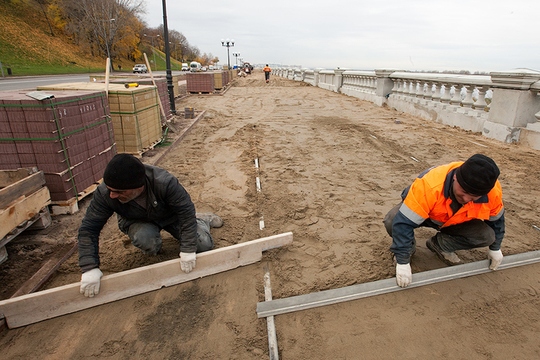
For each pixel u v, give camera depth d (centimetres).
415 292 263
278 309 245
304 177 512
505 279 278
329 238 341
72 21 5269
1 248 284
